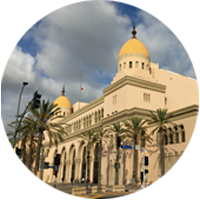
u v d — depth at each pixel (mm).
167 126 46188
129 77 53594
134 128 44938
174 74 64250
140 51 59969
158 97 56625
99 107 66938
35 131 38750
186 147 40875
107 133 53688
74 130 81250
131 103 52500
